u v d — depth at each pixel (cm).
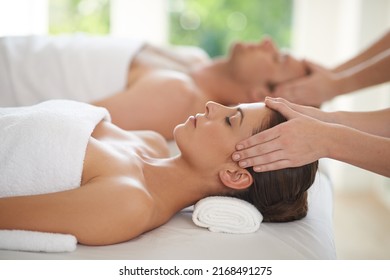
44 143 114
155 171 130
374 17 328
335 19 353
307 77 204
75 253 107
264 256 113
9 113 124
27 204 108
